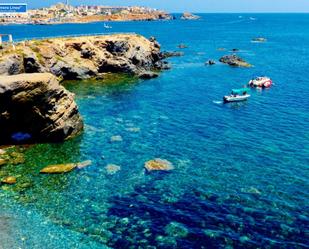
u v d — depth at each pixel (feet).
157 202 110.93
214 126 183.01
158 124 184.24
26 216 101.40
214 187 120.26
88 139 161.48
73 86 266.98
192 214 104.68
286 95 250.78
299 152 150.20
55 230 95.35
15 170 129.49
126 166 135.03
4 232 93.61
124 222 100.22
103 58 310.65
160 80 297.74
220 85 280.72
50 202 109.29
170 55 435.12
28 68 253.85
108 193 115.55
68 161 138.62
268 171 132.46
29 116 150.82
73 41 305.32
